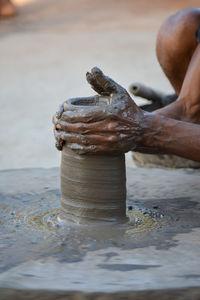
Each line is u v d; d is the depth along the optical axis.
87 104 3.34
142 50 16.05
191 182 4.27
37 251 2.88
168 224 3.34
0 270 2.60
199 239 3.05
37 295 2.34
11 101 11.20
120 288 2.35
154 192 4.03
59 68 14.28
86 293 2.31
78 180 3.23
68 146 3.21
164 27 4.83
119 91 3.09
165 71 5.04
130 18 22.02
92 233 3.15
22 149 8.00
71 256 2.80
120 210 3.30
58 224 3.32
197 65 4.09
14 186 4.15
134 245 2.96
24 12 24.28
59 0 26.19
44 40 18.52
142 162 5.97
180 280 2.44
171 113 4.15
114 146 3.09
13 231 3.21
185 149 3.21
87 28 20.50
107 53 15.88
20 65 14.91
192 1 24.47
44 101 11.10
